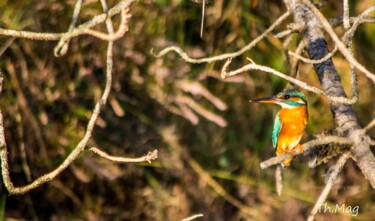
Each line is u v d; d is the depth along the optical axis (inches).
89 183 516.1
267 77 522.6
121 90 499.2
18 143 474.3
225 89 531.8
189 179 534.3
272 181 542.0
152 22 489.4
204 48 512.1
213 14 507.2
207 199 536.1
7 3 450.0
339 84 244.5
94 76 489.4
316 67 253.6
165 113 518.0
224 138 534.3
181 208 528.7
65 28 461.4
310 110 522.0
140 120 514.6
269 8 519.5
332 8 518.6
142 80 482.3
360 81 530.3
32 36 195.2
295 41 395.9
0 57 456.8
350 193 542.9
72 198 508.4
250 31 513.7
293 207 540.4
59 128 488.1
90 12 461.4
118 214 522.0
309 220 215.2
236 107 533.3
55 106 485.1
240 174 538.6
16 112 458.6
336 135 231.1
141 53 486.9
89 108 494.6
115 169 503.8
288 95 334.0
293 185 539.5
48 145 487.5
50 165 490.6
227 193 538.6
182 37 498.6
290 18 510.3
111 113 506.0
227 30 516.1
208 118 482.9
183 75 491.8
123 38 482.3
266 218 538.0
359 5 513.7
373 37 527.2
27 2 451.5
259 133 538.0
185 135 526.3
